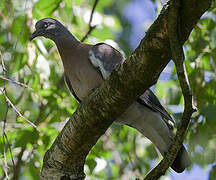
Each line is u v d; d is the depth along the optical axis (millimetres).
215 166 9648
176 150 6398
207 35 10055
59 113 10375
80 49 9484
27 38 10430
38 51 10203
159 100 10008
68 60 9531
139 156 11273
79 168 7562
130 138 11219
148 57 5977
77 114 6934
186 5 5484
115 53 9422
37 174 10562
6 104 10180
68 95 10883
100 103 6660
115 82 6402
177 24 5566
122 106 6613
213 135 9391
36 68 10062
